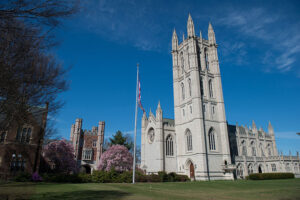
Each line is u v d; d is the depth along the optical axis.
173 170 76.19
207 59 85.12
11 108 18.16
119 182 50.75
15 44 13.52
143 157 83.81
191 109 75.56
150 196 25.34
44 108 22.34
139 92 59.00
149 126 83.88
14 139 50.53
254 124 103.31
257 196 26.72
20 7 10.42
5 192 22.14
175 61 89.44
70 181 47.34
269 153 105.06
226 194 29.23
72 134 104.25
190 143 73.69
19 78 15.88
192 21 84.06
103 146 110.25
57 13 11.12
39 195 23.92
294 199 23.33
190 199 23.34
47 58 17.81
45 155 72.38
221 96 77.31
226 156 70.06
